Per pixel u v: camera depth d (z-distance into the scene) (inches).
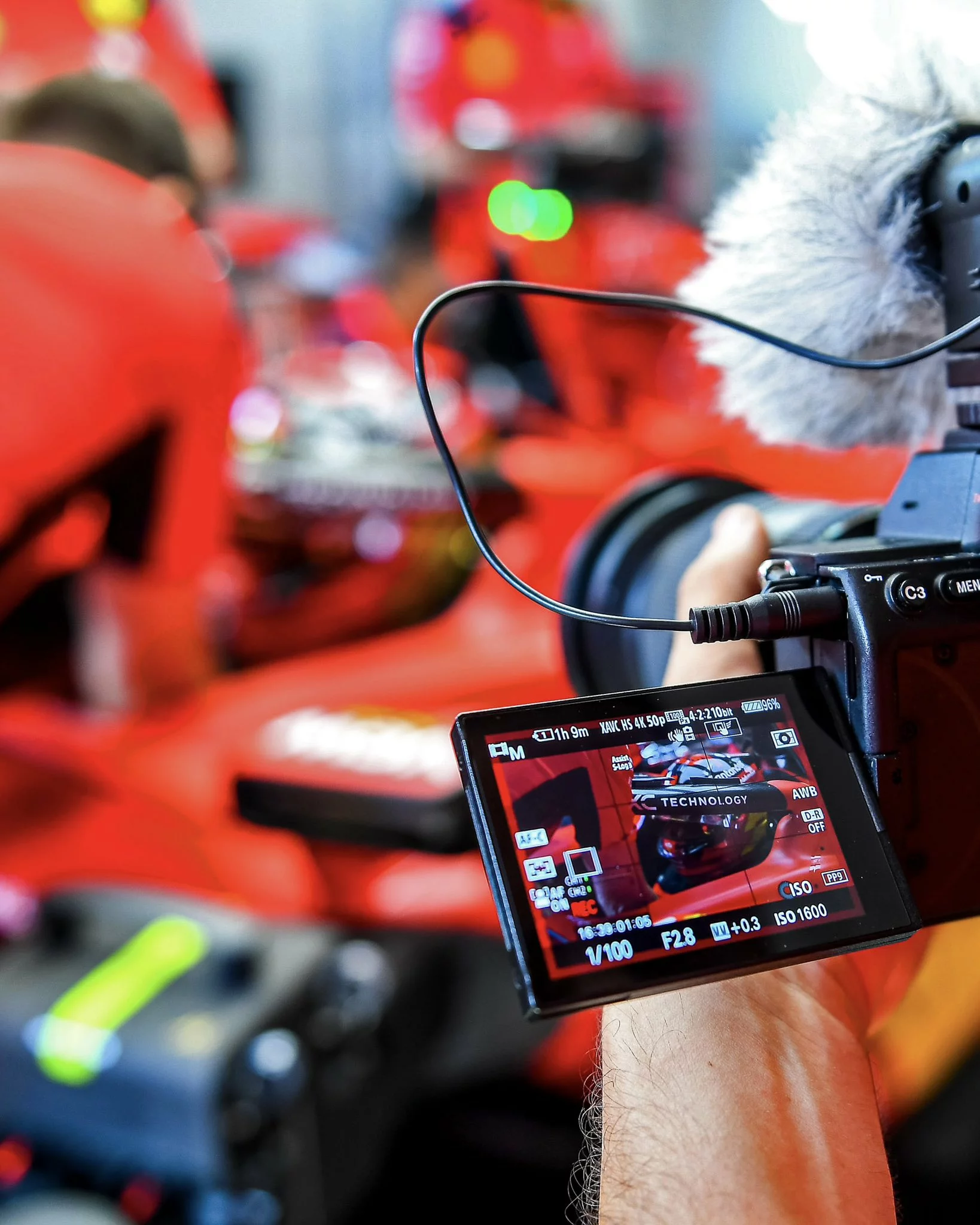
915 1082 50.0
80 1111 41.6
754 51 120.5
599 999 16.1
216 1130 39.6
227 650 77.9
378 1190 50.1
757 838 17.7
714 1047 17.0
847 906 17.6
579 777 17.5
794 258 22.0
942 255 20.6
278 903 52.2
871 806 18.3
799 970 19.1
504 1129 52.9
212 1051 39.8
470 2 83.2
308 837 44.8
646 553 26.5
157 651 55.9
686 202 101.4
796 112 23.8
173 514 53.3
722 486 29.0
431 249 95.2
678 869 17.3
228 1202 40.9
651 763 17.9
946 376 20.8
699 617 18.2
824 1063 17.3
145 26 62.7
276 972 44.3
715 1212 15.1
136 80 55.0
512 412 83.7
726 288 23.6
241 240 88.9
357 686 62.9
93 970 44.6
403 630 79.8
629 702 18.4
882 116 21.0
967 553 19.5
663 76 104.1
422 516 75.1
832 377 22.6
